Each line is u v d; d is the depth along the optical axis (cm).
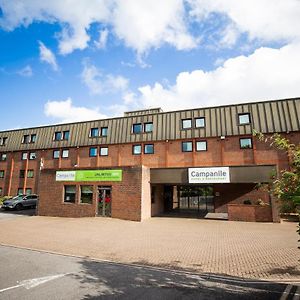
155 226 1540
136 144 2780
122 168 1898
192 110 2627
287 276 667
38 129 3456
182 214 2214
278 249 959
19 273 700
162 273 704
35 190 3281
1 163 3612
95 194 1962
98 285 612
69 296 547
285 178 538
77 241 1124
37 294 558
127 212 1820
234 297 541
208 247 1005
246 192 2216
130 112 3353
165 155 2625
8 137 3653
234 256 871
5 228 1481
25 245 1052
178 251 947
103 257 873
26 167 3394
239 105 2456
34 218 1945
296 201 495
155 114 2777
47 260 836
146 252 935
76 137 3112
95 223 1653
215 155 2444
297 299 529
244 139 2377
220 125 2467
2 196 3419
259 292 568
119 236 1233
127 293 565
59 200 2078
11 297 541
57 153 3225
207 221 1762
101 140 2945
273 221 1670
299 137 2169
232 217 1775
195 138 2533
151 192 2086
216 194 2309
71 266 768
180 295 553
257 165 1753
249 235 1239
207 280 648
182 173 1920
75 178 2053
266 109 2342
